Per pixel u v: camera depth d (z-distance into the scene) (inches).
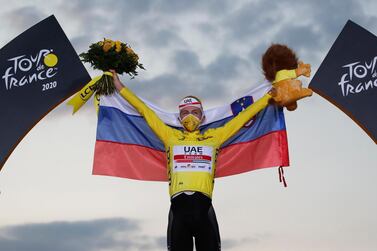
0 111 468.8
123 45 470.3
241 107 472.4
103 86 466.9
